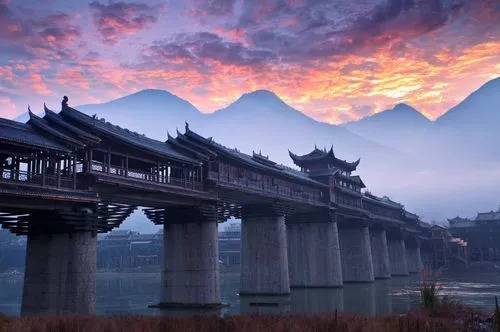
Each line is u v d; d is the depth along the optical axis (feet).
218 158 189.26
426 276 115.44
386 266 367.86
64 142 120.37
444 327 74.69
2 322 77.61
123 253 593.42
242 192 190.39
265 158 233.35
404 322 75.41
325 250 266.36
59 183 118.11
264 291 211.82
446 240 503.61
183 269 171.42
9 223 125.29
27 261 125.18
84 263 121.60
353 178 332.39
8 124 115.85
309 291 243.60
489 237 543.39
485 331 80.89
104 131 134.10
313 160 303.27
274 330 69.10
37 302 121.80
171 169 179.42
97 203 127.54
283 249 214.90
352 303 191.01
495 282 297.94
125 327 70.90
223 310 166.09
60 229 122.72
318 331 70.38
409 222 481.05
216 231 175.52
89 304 120.98
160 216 179.32
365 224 320.29
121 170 141.69
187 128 186.39
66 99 135.74
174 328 70.74
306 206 248.73
